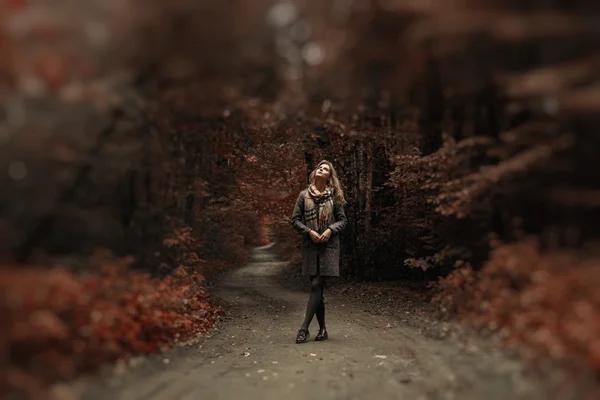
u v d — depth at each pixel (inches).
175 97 135.2
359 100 149.1
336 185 209.6
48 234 106.3
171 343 149.5
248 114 162.1
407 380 121.2
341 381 127.1
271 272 748.6
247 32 113.5
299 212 205.2
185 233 186.1
